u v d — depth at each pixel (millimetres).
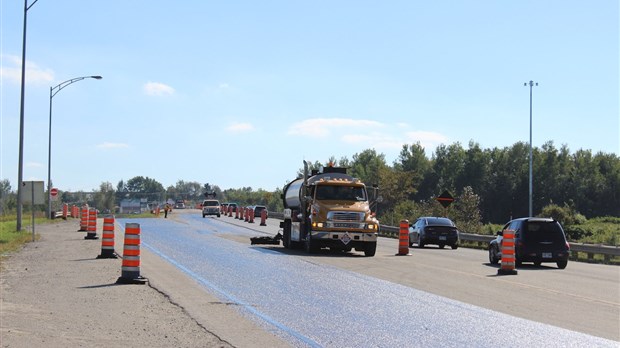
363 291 17047
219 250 30750
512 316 13406
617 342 10883
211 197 109500
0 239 34062
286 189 36062
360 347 10328
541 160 119938
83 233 42844
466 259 29781
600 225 73688
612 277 22734
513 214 122875
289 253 30406
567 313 13867
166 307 14008
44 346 9961
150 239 38656
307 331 11570
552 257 26891
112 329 11516
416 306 14633
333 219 29922
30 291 16141
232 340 10695
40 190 35219
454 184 125812
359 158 134125
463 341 10891
